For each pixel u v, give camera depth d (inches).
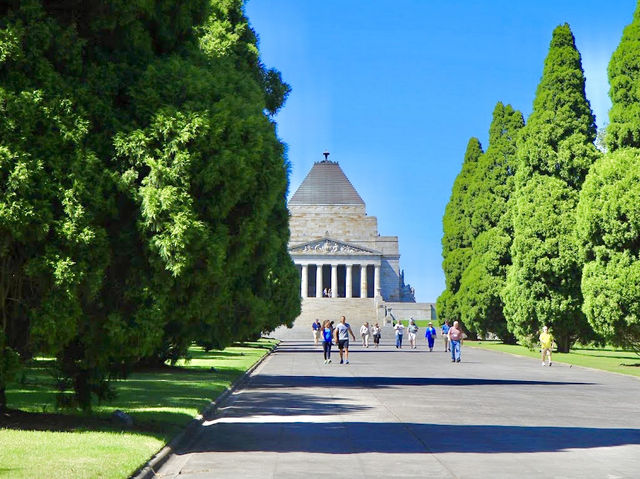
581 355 2476.6
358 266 6855.3
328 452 597.3
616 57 1935.3
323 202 7381.9
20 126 597.3
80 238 599.8
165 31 738.8
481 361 2128.4
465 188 3841.0
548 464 549.0
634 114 1878.7
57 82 625.3
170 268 633.0
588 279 1854.1
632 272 1761.8
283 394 1117.1
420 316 6038.4
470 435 697.6
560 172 2469.2
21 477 427.5
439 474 505.4
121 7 660.7
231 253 725.9
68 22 657.6
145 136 639.8
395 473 507.8
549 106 2509.8
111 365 714.2
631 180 1781.5
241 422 792.9
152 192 625.9
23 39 611.8
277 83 1626.5
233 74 800.9
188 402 887.1
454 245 3823.8
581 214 1884.8
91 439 578.9
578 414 882.8
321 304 5880.9
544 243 2417.6
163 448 576.4
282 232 1555.1
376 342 3319.4
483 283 3216.0
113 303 649.0
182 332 776.9
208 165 655.1
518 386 1291.8
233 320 1290.6
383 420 809.5
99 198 616.7
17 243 606.9
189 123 647.8
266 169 751.1
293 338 4985.2
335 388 1226.6
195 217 639.1
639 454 599.8
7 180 585.9
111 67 665.6
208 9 802.2
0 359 607.2
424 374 1579.7
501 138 3348.9
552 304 2425.0
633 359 2244.1
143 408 813.9
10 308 638.5
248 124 702.5
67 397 706.2
